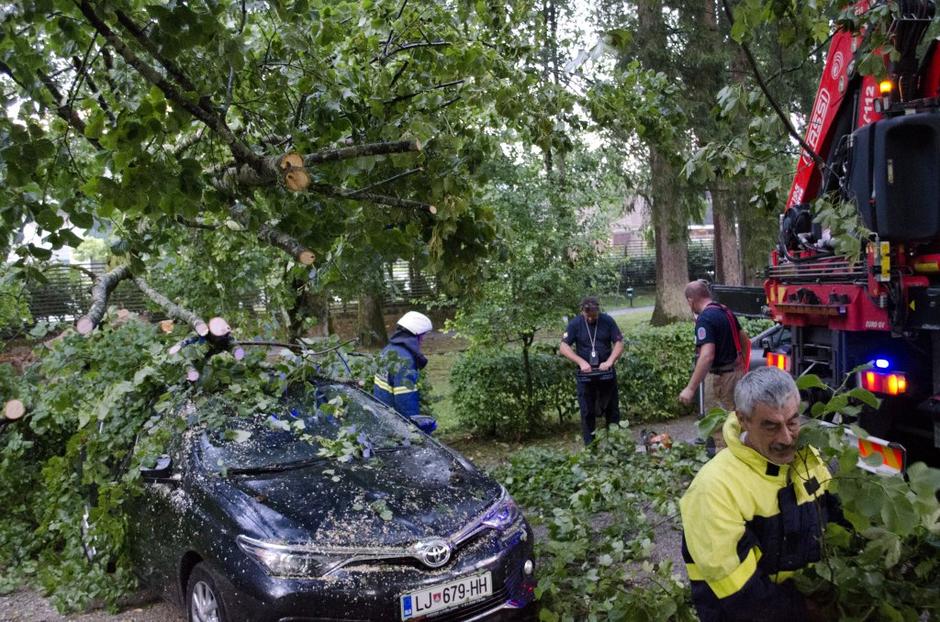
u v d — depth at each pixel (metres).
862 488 2.36
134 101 3.61
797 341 6.17
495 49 5.27
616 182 16.75
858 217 4.36
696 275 42.12
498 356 9.91
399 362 5.86
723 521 2.41
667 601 3.27
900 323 4.84
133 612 5.28
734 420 2.51
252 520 4.14
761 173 4.52
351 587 3.85
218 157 4.86
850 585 2.59
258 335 6.64
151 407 5.20
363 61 4.82
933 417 4.86
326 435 5.13
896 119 4.61
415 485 4.63
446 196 4.28
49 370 4.91
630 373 10.08
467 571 4.10
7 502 6.68
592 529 5.26
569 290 9.75
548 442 9.64
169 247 6.33
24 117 3.59
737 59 17.27
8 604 5.51
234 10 3.84
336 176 4.26
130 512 5.12
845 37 6.08
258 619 3.84
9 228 3.58
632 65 5.30
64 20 3.47
